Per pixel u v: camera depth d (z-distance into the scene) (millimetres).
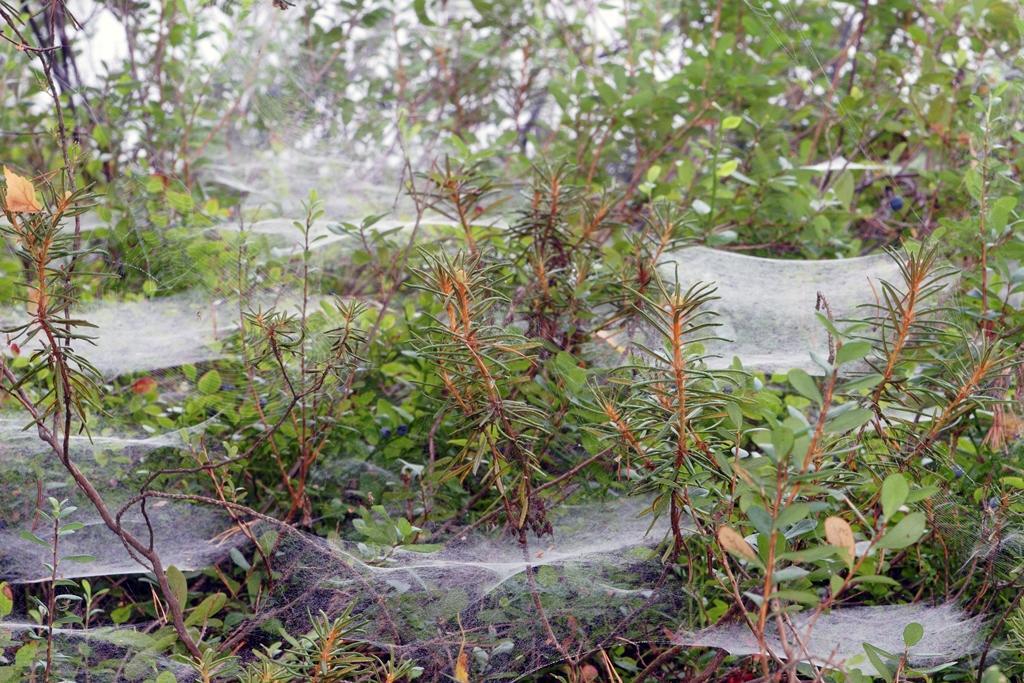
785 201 3713
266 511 3055
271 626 2672
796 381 1759
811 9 4379
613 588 2684
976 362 2350
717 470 2229
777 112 4059
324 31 4703
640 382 2201
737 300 3480
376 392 3324
